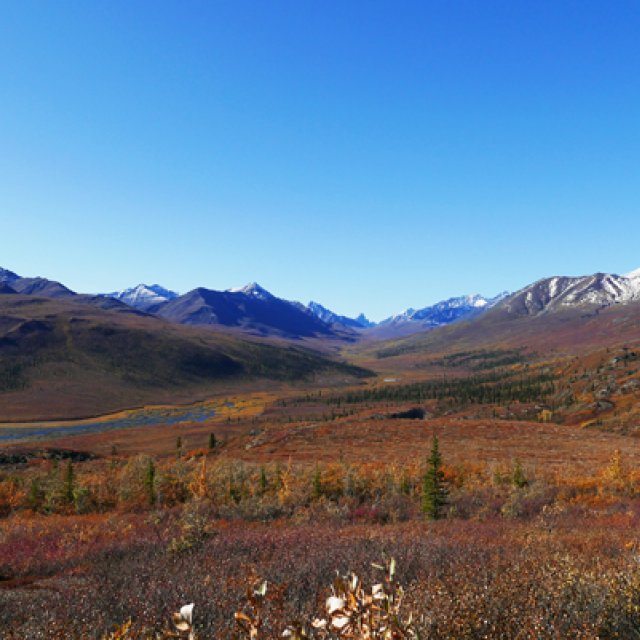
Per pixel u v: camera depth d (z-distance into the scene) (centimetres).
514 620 351
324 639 255
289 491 1969
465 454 4403
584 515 1483
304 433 6128
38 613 522
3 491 2061
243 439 6134
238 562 770
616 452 2394
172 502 2039
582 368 16225
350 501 1945
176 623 206
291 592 520
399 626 195
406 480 2264
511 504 1702
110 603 543
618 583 435
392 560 206
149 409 18488
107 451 8575
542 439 5669
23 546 1068
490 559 648
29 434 13050
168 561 816
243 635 306
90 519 1549
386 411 11125
